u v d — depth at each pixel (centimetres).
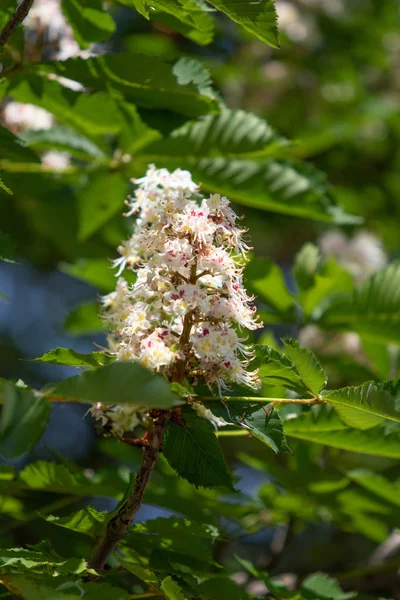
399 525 468
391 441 367
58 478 381
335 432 373
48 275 1107
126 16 843
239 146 477
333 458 548
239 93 922
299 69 930
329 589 387
